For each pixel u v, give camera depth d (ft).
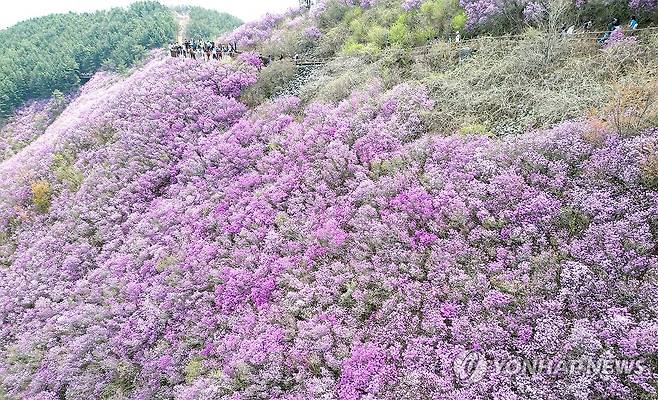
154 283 55.47
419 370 35.29
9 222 76.84
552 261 36.52
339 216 50.55
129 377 48.80
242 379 41.45
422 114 57.41
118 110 85.92
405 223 45.21
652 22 57.06
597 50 56.29
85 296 59.06
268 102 77.66
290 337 42.73
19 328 59.36
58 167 81.56
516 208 40.83
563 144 43.62
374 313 40.75
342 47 85.51
